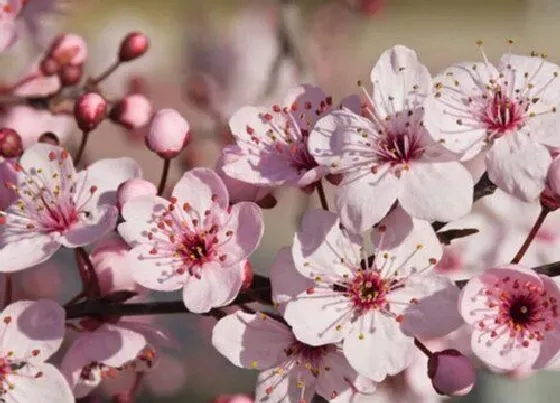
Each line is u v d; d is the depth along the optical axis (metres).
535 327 0.40
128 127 0.46
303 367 0.41
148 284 0.41
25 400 0.41
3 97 0.48
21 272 0.53
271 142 0.42
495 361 0.40
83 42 0.48
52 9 0.51
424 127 0.41
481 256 0.45
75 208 0.42
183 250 0.41
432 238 0.40
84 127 0.44
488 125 0.41
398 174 0.40
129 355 0.42
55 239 0.42
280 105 0.42
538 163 0.40
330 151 0.41
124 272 0.43
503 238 0.45
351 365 0.40
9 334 0.41
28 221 0.42
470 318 0.40
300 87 0.42
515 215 0.46
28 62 0.52
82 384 0.43
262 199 0.42
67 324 0.43
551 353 0.40
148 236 0.41
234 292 0.41
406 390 0.46
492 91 0.41
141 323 0.43
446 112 0.41
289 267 0.40
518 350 0.40
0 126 0.48
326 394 0.41
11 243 0.42
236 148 0.42
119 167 0.43
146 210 0.41
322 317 0.40
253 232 0.41
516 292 0.40
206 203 0.41
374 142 0.41
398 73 0.41
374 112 0.41
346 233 0.41
